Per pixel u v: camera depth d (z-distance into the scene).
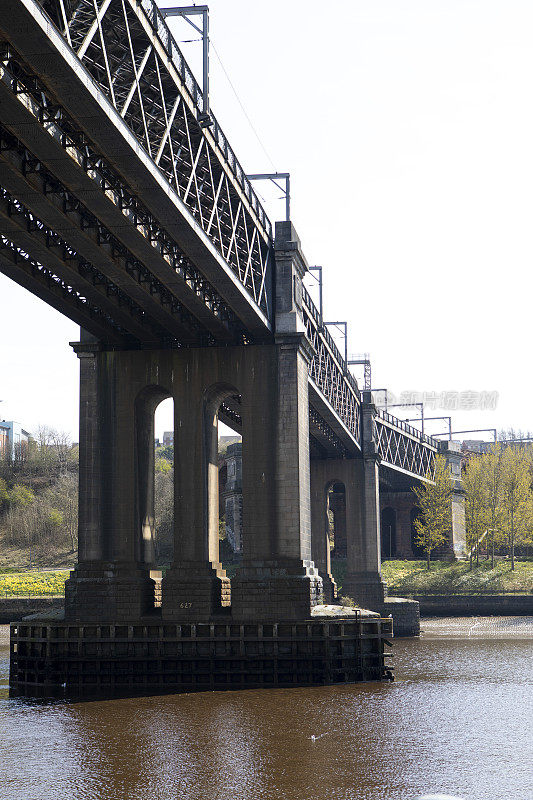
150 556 57.12
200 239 41.53
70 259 44.66
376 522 96.50
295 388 55.00
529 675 54.38
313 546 94.62
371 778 29.09
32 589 113.44
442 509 124.69
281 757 32.06
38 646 52.19
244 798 26.88
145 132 35.28
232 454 128.50
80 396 56.25
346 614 52.94
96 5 29.81
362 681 51.50
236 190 48.47
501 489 127.06
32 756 32.69
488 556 132.50
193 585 52.97
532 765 30.80
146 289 47.88
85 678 51.31
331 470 97.94
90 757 32.41
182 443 55.19
